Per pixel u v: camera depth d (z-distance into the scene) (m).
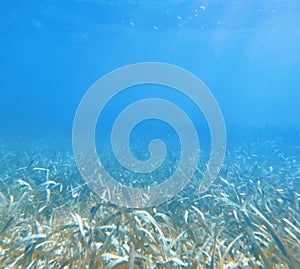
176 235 3.11
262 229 3.11
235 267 2.45
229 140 15.58
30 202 4.29
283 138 16.44
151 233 3.07
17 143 15.04
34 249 2.69
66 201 4.71
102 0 22.69
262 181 5.62
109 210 4.07
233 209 3.82
